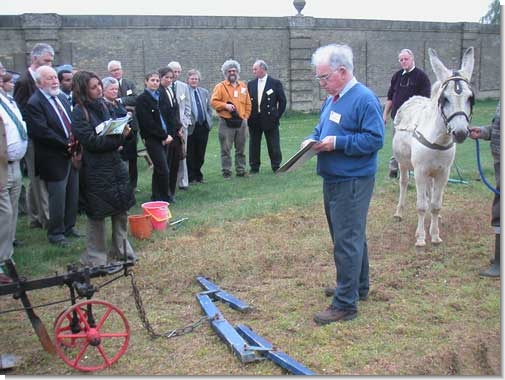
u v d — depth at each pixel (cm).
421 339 443
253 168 1123
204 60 2144
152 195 874
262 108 1084
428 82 905
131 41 2012
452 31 2706
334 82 451
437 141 606
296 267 603
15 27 1844
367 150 442
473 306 500
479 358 428
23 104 697
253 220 770
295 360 408
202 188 988
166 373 401
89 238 591
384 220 761
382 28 2505
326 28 2364
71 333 430
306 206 835
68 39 1925
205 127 1022
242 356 407
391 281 553
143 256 631
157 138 835
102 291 545
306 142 447
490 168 1088
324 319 468
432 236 660
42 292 544
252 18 2198
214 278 577
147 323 450
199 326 470
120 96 943
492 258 615
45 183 718
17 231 742
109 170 567
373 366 404
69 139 643
